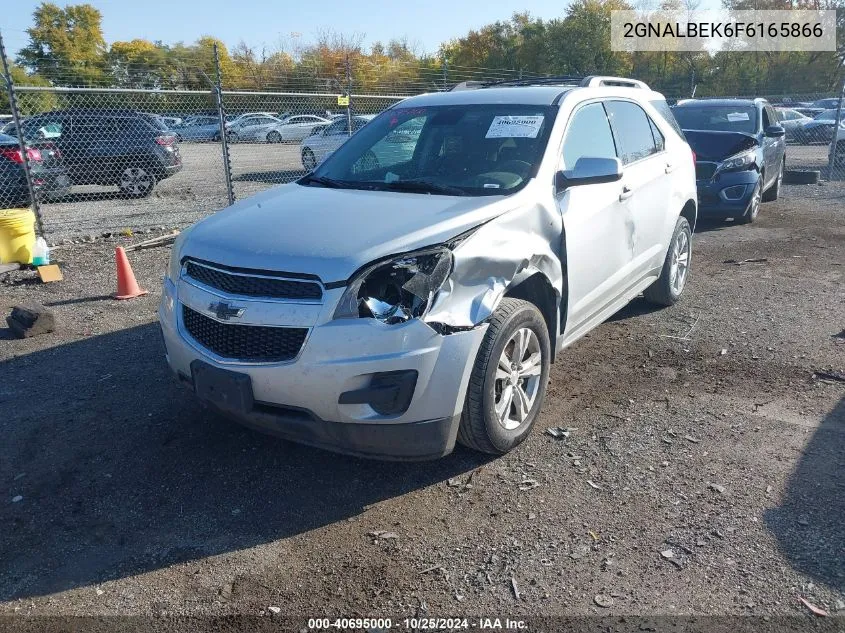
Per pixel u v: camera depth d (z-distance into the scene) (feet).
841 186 49.85
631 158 17.47
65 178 43.78
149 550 10.35
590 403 14.87
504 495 11.56
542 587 9.45
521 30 152.97
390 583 9.61
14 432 13.87
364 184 14.58
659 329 19.43
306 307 10.53
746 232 33.40
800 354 17.33
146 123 47.16
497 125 14.93
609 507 11.16
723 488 11.57
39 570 9.95
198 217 39.55
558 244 13.60
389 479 12.11
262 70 98.68
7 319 19.95
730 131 35.99
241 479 12.17
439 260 10.94
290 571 9.87
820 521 10.62
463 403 11.37
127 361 17.52
